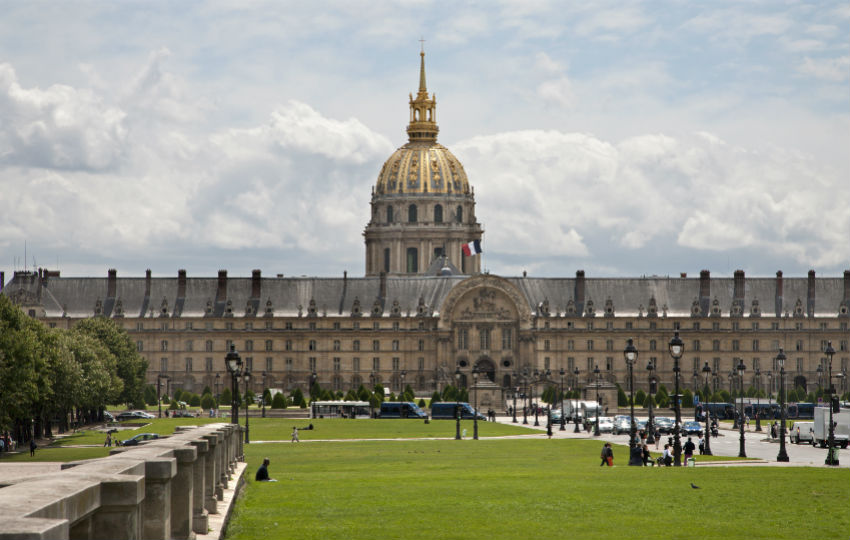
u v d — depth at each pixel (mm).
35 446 135000
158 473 32562
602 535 52969
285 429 185500
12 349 130750
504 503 65125
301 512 60688
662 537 52500
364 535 52000
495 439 156500
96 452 136625
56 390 162625
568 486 75562
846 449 134375
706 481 78875
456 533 53031
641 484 76812
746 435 176375
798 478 81625
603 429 175875
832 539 52531
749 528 55656
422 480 82000
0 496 22688
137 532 28531
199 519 47594
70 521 23391
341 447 136500
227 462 72938
